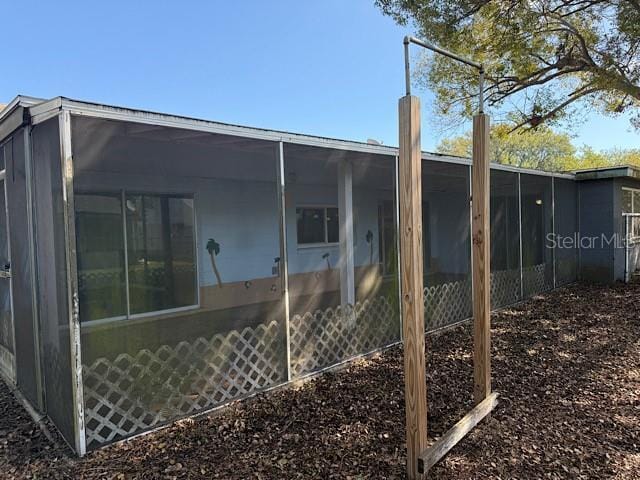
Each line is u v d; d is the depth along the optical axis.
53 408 2.93
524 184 9.10
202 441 2.68
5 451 2.60
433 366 4.02
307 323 4.05
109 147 4.76
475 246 2.93
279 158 3.81
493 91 9.16
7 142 3.57
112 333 5.64
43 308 3.00
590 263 9.15
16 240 3.51
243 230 7.77
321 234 9.15
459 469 2.27
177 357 3.24
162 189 6.72
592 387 3.43
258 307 7.46
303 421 2.92
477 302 2.92
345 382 3.68
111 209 6.18
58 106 2.46
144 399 3.31
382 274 10.34
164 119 2.93
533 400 3.18
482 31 7.86
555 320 5.81
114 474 2.31
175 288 6.88
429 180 8.55
